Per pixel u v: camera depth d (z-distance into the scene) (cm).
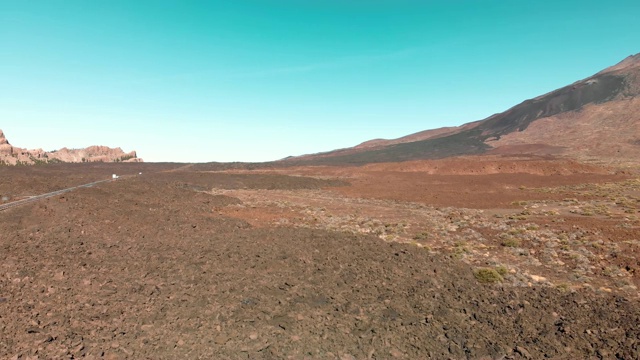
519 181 6581
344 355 924
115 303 1096
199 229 2327
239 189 6159
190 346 904
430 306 1218
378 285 1381
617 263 1822
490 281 1513
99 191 3291
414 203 4381
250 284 1326
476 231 2648
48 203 2412
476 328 1080
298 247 1888
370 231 2638
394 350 955
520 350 952
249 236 2145
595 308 1216
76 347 851
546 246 2159
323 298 1247
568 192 5106
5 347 820
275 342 953
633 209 3506
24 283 1173
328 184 6925
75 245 1695
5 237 1683
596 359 919
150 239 1977
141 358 838
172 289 1238
